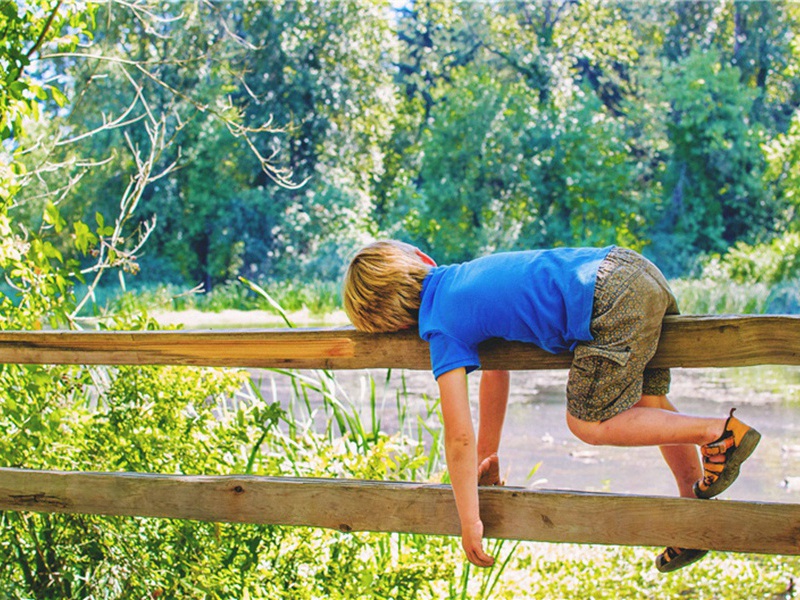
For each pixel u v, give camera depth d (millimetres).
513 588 4547
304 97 27562
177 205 26609
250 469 3738
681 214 29688
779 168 27734
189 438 3742
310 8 27359
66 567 3586
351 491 2754
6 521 3566
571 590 4574
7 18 4285
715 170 30156
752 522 2443
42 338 3100
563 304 2521
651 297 2506
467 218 29062
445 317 2582
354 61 27984
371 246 2805
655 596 4574
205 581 3340
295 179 27703
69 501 3027
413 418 8695
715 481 2432
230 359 2918
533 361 2658
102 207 25156
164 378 3748
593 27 32531
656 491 6359
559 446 7805
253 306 23281
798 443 7828
